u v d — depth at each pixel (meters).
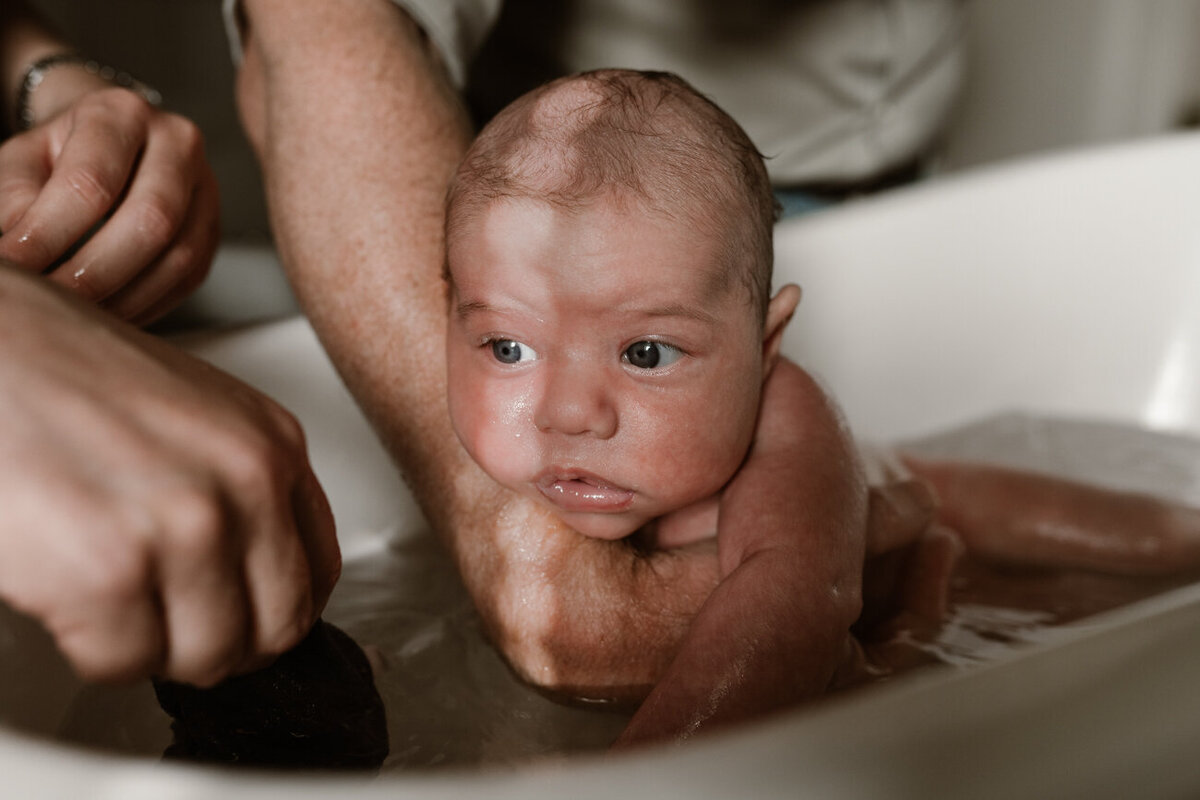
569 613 0.69
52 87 0.99
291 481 0.40
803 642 0.61
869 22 1.40
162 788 0.33
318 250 0.78
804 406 0.74
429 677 0.74
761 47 1.38
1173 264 1.33
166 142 0.70
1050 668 0.38
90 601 0.35
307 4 0.83
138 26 2.31
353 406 0.97
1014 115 2.48
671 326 0.63
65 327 0.39
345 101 0.80
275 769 0.55
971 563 0.97
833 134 1.44
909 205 1.24
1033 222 1.29
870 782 0.34
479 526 0.72
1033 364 1.32
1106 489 0.97
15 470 0.34
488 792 0.32
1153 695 0.39
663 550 0.75
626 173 0.64
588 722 0.69
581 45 1.37
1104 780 0.37
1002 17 2.44
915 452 1.18
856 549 0.68
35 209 0.61
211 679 0.40
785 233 1.17
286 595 0.40
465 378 0.67
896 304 1.24
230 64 2.37
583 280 0.62
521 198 0.64
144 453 0.36
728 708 0.57
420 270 0.76
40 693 0.65
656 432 0.63
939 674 0.37
